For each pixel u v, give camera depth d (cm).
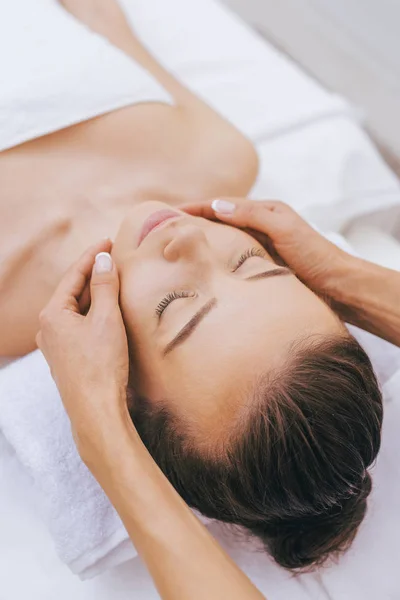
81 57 87
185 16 122
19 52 85
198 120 97
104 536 70
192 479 62
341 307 81
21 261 83
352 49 147
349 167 112
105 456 56
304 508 60
